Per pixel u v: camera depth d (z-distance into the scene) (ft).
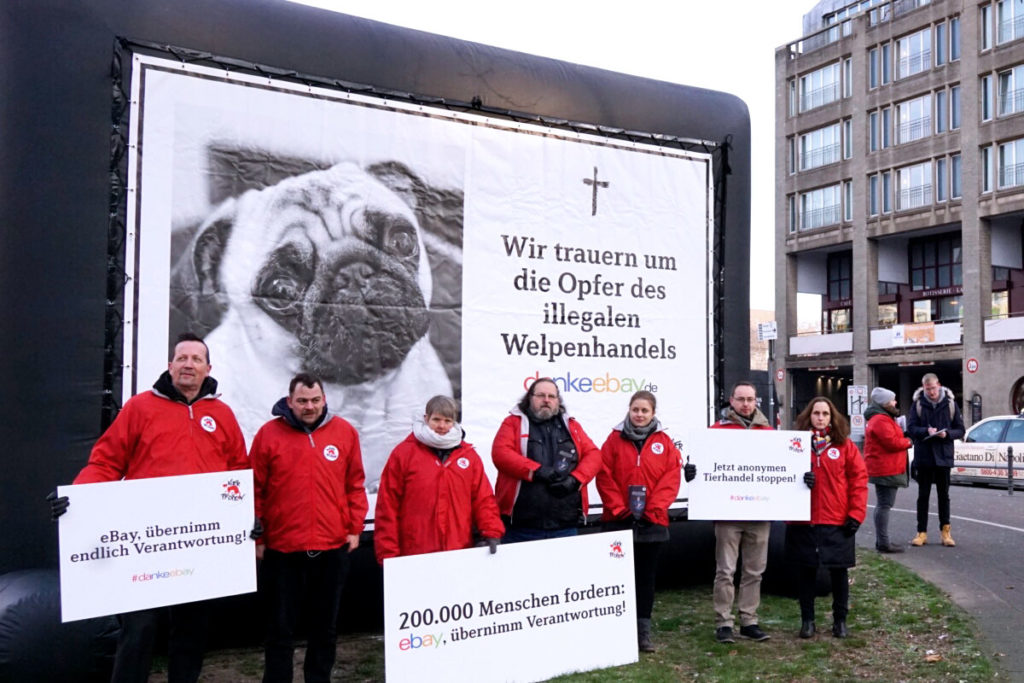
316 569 16.74
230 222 21.26
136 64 20.38
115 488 14.52
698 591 27.86
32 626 16.26
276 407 16.65
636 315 26.91
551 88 26.09
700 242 28.27
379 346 22.95
